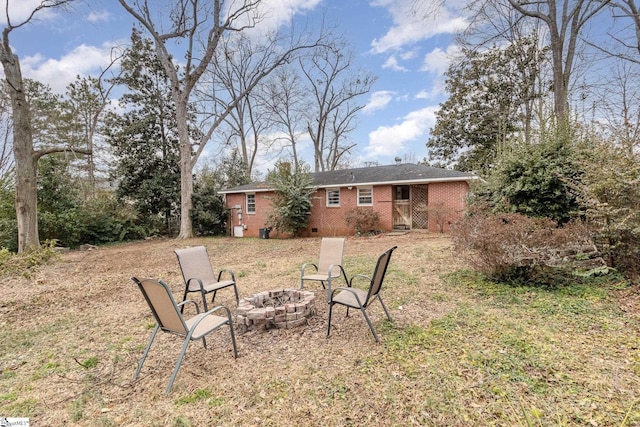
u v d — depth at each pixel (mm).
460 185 13227
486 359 2982
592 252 4801
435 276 6098
